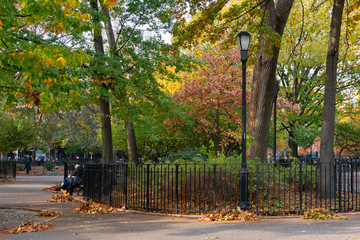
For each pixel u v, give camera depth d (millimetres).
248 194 11539
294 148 32312
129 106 18797
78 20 8648
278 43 13125
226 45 15445
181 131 27688
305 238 6766
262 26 14414
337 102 29828
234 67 26562
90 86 17719
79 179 15961
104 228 8273
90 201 12984
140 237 7172
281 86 31828
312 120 30422
